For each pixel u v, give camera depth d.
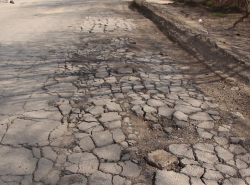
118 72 5.14
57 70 5.25
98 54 6.26
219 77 4.94
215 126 3.42
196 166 2.73
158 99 4.07
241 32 7.95
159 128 3.37
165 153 2.90
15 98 4.11
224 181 2.55
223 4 12.48
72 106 3.87
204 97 4.17
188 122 3.49
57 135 3.20
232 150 2.99
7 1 17.70
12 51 6.51
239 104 3.96
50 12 13.05
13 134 3.22
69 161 2.79
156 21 10.23
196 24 9.23
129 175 2.61
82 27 9.19
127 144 3.06
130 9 13.88
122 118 3.56
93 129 3.32
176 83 4.69
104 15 11.66
